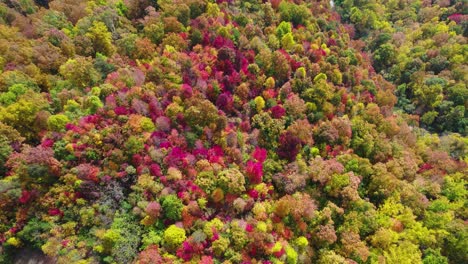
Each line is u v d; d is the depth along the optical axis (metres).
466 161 59.44
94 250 35.53
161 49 57.16
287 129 52.12
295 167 48.19
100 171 39.50
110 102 45.06
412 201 49.53
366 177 51.56
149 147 41.91
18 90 44.88
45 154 38.50
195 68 53.19
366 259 42.69
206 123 46.91
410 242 44.97
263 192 44.28
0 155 39.72
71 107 44.88
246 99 54.44
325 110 57.47
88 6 61.66
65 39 53.31
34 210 37.22
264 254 37.97
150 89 48.66
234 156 45.53
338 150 53.97
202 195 39.78
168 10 60.78
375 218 46.47
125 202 38.66
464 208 51.75
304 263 40.91
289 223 42.72
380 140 56.22
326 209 44.16
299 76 60.50
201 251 35.91
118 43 56.22
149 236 36.19
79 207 37.69
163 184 39.81
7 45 49.75
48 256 36.56
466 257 46.28
